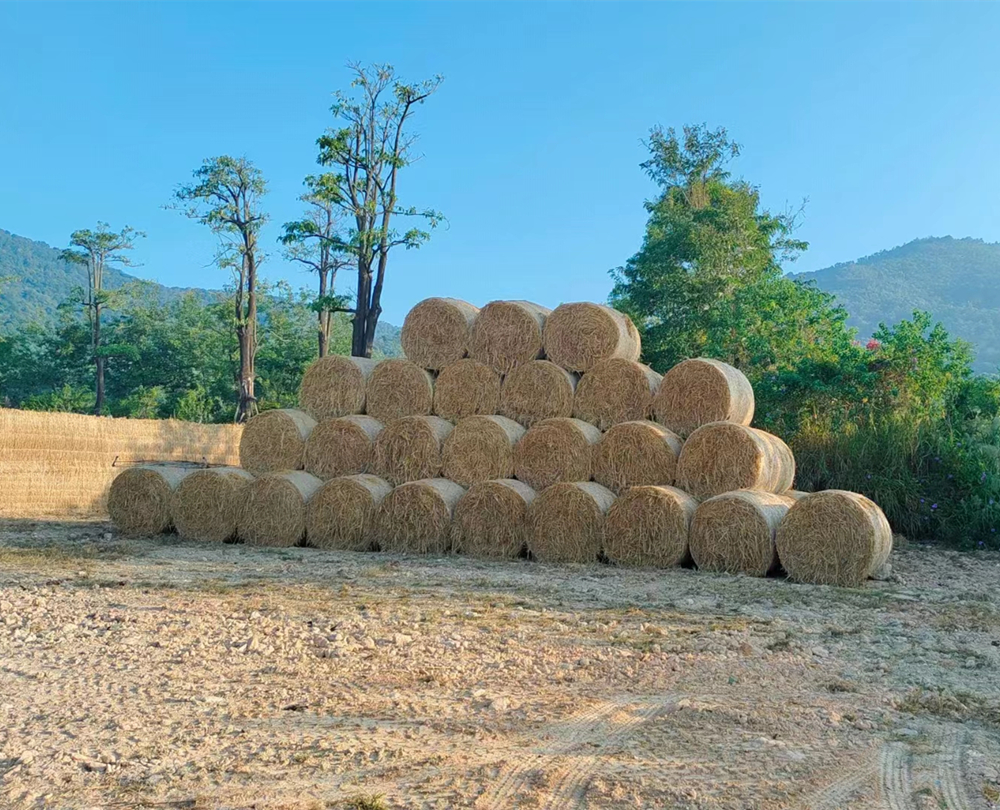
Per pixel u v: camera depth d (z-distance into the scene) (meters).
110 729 4.50
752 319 19.45
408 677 5.44
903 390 16.25
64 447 18.78
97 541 12.45
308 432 12.90
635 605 7.90
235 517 12.46
